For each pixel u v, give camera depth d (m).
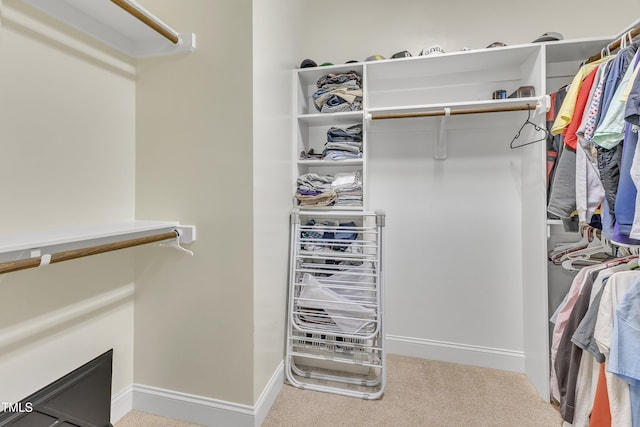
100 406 1.19
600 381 1.06
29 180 0.99
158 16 1.38
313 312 1.65
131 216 1.39
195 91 1.32
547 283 1.49
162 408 1.38
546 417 1.38
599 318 1.04
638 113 0.83
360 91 1.73
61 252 0.88
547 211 1.48
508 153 1.79
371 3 1.99
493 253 1.82
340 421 1.35
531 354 1.65
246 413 1.29
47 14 1.03
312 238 1.73
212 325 1.33
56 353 1.08
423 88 1.88
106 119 1.26
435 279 1.90
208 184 1.32
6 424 0.90
